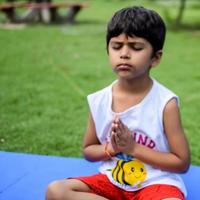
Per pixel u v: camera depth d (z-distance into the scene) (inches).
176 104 84.8
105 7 760.3
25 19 540.4
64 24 529.0
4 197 104.8
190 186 108.0
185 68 306.2
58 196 82.8
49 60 320.8
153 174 85.8
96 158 91.7
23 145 167.8
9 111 205.3
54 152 162.9
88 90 243.9
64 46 378.0
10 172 118.3
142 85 86.4
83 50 362.3
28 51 353.4
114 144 85.2
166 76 281.7
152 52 83.6
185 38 433.4
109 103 88.4
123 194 88.5
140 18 81.6
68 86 250.7
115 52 83.2
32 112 204.8
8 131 180.7
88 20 572.4
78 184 86.7
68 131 183.2
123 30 81.4
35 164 123.0
